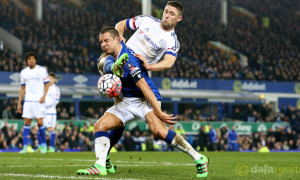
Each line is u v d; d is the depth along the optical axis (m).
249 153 19.52
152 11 49.88
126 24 7.63
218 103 34.81
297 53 48.66
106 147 6.32
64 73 31.12
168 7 7.14
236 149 26.41
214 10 53.97
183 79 35.09
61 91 29.31
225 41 46.56
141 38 7.46
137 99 6.32
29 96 14.43
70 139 22.69
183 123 26.52
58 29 38.47
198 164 6.23
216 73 39.19
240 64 40.97
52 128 16.86
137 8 47.72
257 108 37.16
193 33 45.16
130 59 6.31
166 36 7.28
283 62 44.84
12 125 22.20
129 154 15.88
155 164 9.89
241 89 37.53
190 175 6.67
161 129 6.18
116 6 47.00
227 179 6.07
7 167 8.07
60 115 26.00
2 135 21.58
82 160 10.94
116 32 6.30
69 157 12.55
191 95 33.59
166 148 25.12
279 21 55.69
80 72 32.09
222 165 9.89
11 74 28.89
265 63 43.16
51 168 7.83
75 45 36.84
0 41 33.88
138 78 6.07
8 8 39.66
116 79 6.14
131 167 8.57
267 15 55.97
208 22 49.47
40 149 16.09
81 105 32.19
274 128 29.47
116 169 7.80
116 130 6.76
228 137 26.48
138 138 24.48
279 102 39.22
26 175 6.24
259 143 27.20
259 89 38.38
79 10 43.62
